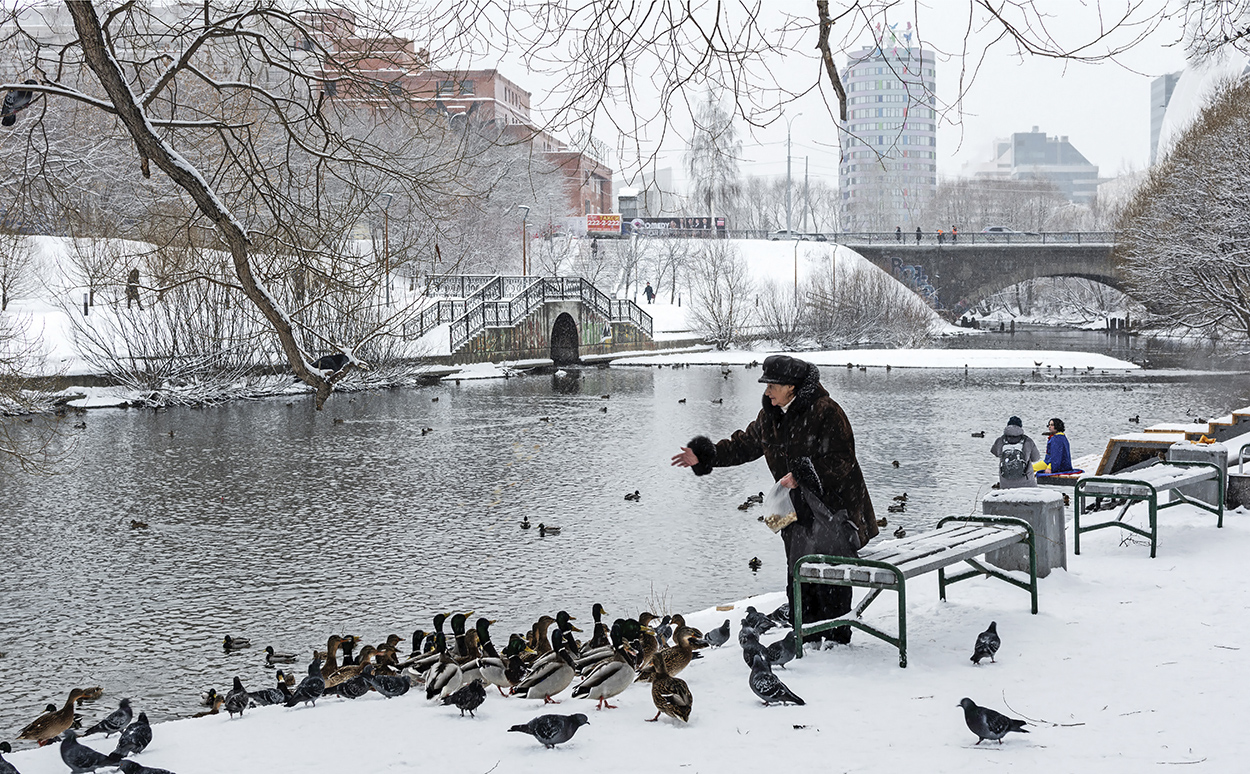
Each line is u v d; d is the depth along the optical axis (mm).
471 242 73375
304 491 28719
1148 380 58469
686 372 70625
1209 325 71562
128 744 6309
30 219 17266
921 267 113000
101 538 23250
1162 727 6145
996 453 16969
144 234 21266
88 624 17078
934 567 7898
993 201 184625
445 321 68062
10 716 13242
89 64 8703
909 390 54906
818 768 5578
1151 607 9117
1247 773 5395
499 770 5711
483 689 7121
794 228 183000
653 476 30828
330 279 12109
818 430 7836
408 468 32469
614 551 21469
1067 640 8148
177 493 28484
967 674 7328
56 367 49000
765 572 19625
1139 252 75688
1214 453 13906
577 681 8234
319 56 10656
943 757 5711
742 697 7043
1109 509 15500
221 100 12086
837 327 90062
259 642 16062
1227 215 63500
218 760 6156
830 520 7934
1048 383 57781
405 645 15516
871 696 6875
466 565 20500
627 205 114250
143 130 9000
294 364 9977
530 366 72062
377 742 6414
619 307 83188
